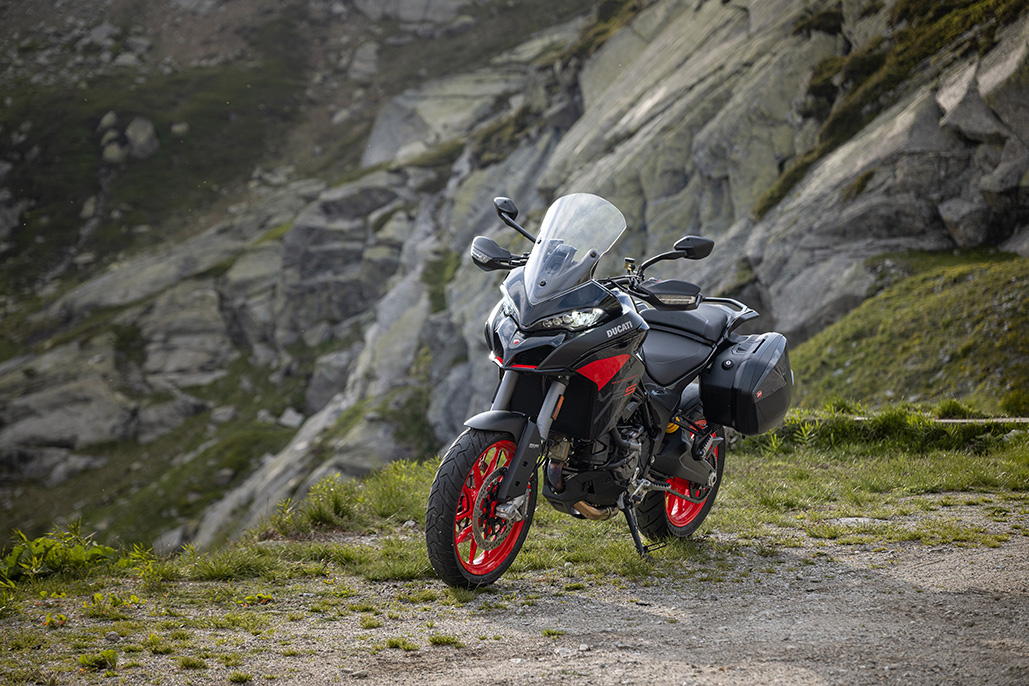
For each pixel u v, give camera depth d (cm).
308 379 5575
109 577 482
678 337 545
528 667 325
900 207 2403
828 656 329
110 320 6300
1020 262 2028
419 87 8181
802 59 3162
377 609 413
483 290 4209
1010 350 1759
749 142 3114
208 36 10481
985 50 2427
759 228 2720
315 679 316
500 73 8000
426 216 5834
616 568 478
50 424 5466
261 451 4847
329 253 5925
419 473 762
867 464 762
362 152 8212
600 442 451
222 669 328
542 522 599
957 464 725
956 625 359
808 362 2138
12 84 9194
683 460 519
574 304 431
